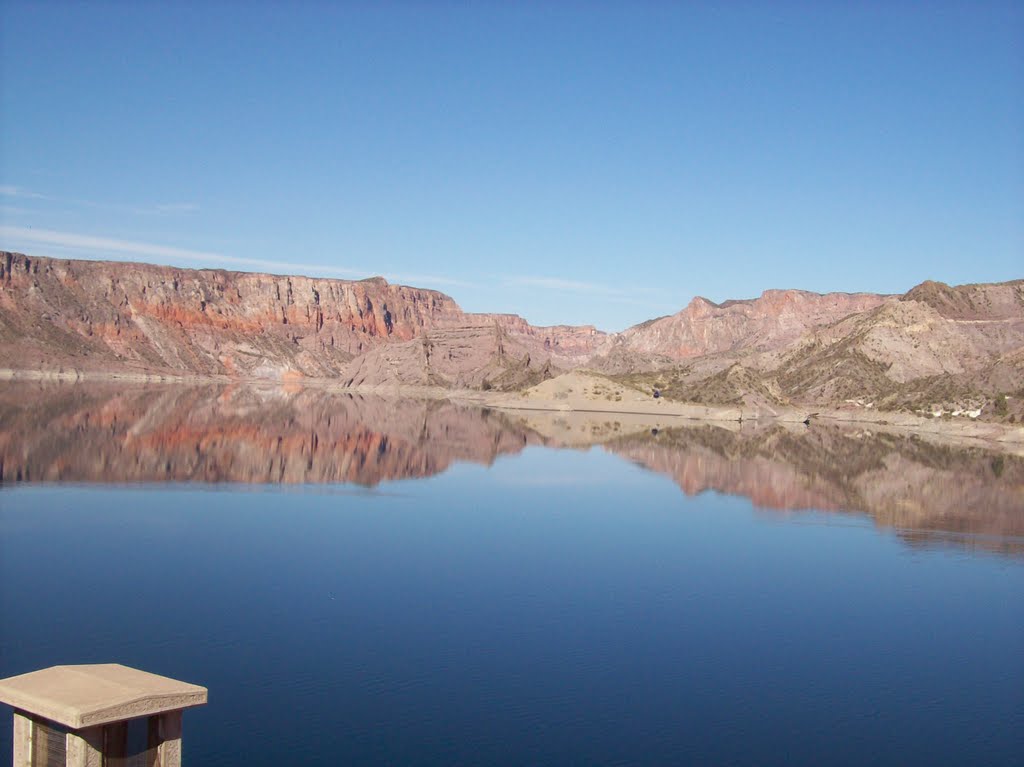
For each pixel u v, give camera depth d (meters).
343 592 41.75
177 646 33.47
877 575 49.31
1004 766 26.33
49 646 33.03
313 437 119.06
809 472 99.81
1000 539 60.84
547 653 34.25
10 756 23.53
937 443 159.62
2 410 135.25
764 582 46.97
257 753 25.02
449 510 65.94
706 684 31.80
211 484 73.31
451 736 26.55
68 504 61.78
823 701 30.75
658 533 59.75
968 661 35.34
